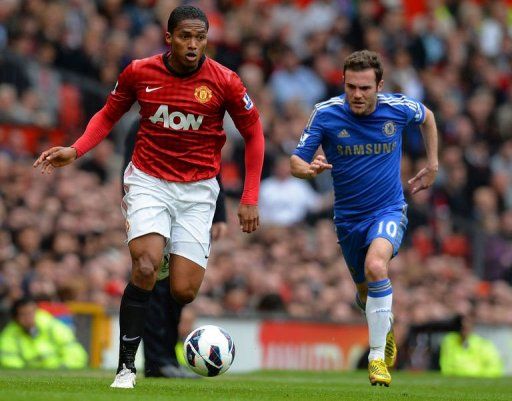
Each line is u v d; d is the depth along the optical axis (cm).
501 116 8506
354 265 2956
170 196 2489
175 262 2509
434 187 7181
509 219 7306
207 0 7519
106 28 6781
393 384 3344
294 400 2341
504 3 9488
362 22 8300
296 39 7994
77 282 4784
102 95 6400
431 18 8744
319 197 6519
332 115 2855
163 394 2306
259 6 7881
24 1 6462
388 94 2897
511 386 3538
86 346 4562
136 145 2523
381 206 2873
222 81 2483
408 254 6381
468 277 6500
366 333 5422
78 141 2489
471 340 5297
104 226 5516
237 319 4997
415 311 5794
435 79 8294
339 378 3778
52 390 2292
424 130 2989
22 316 4262
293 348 5178
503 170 8019
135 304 2428
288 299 5659
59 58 6419
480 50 9100
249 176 2564
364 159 2859
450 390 3088
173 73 2458
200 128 2492
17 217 5156
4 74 6144
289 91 7431
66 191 5606
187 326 4334
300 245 6091
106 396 2152
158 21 7138
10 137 5966
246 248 5909
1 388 2291
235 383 3047
